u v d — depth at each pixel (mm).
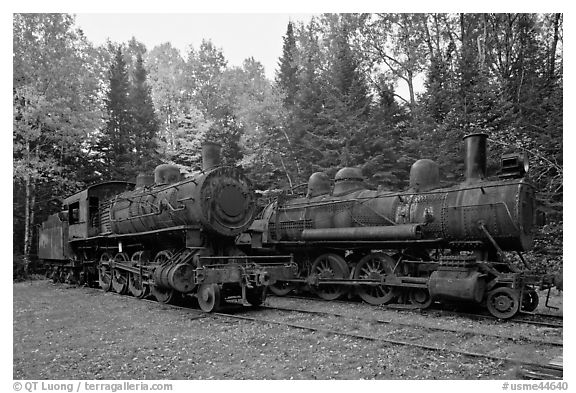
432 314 11938
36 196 28781
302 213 15727
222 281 12078
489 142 20391
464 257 11477
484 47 25703
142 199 15719
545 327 10117
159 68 40281
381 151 24766
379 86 30250
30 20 25453
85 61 28828
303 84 28969
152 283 14180
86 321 11359
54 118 25188
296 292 16094
